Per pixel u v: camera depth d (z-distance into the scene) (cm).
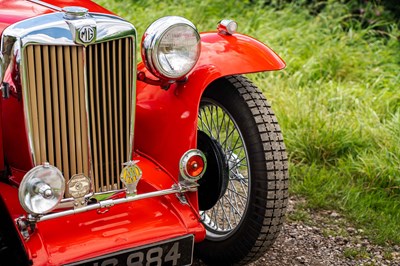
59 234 255
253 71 286
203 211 326
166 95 293
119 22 254
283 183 286
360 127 463
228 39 300
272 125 289
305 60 601
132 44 258
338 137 456
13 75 243
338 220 379
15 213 257
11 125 264
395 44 644
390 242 358
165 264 268
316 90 532
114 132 269
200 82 281
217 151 293
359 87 557
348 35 645
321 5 726
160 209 278
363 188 414
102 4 691
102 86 258
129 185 258
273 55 297
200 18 682
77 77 250
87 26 243
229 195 325
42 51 241
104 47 253
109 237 257
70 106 252
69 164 262
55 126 253
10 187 273
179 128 286
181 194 282
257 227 287
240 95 295
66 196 263
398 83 567
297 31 652
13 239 245
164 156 293
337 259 340
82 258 248
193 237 271
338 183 418
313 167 436
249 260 300
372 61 609
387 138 457
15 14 265
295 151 454
